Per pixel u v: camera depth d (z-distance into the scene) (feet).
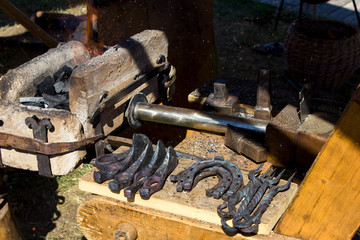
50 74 8.09
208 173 6.08
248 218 5.19
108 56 7.11
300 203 5.39
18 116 6.45
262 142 7.29
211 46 12.74
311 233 5.48
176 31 11.34
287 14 23.52
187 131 11.13
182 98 12.16
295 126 6.84
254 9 24.29
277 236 5.49
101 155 6.64
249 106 8.44
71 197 10.75
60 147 6.38
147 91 8.21
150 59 8.14
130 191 5.66
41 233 9.71
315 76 15.25
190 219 5.62
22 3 22.98
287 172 11.11
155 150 6.20
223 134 7.75
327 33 15.99
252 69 18.01
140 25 10.69
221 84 8.17
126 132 9.59
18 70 7.60
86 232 6.51
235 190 5.63
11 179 11.21
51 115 6.30
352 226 5.20
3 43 18.04
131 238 5.99
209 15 12.14
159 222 5.78
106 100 6.90
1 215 7.43
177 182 5.96
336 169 5.04
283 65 18.17
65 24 18.79
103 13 10.41
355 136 4.78
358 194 5.01
